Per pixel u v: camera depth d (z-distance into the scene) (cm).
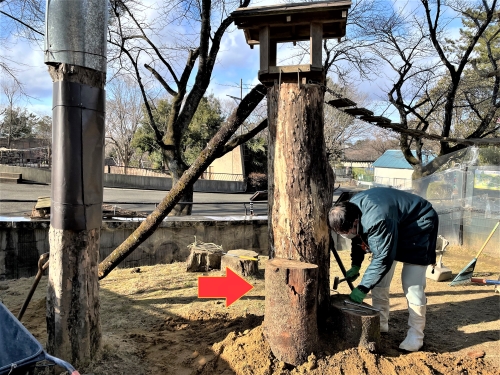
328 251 377
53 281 336
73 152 325
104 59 345
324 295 375
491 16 1007
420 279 384
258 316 433
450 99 1083
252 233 921
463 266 809
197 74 1032
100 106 342
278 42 404
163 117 3259
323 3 344
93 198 342
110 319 492
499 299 571
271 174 374
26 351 244
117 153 4428
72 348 339
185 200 1069
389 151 4025
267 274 343
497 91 1050
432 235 384
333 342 358
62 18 317
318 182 362
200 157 483
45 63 324
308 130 356
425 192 1054
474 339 425
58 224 329
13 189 2208
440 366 350
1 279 709
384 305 430
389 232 346
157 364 365
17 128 4216
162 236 830
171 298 579
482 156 1193
